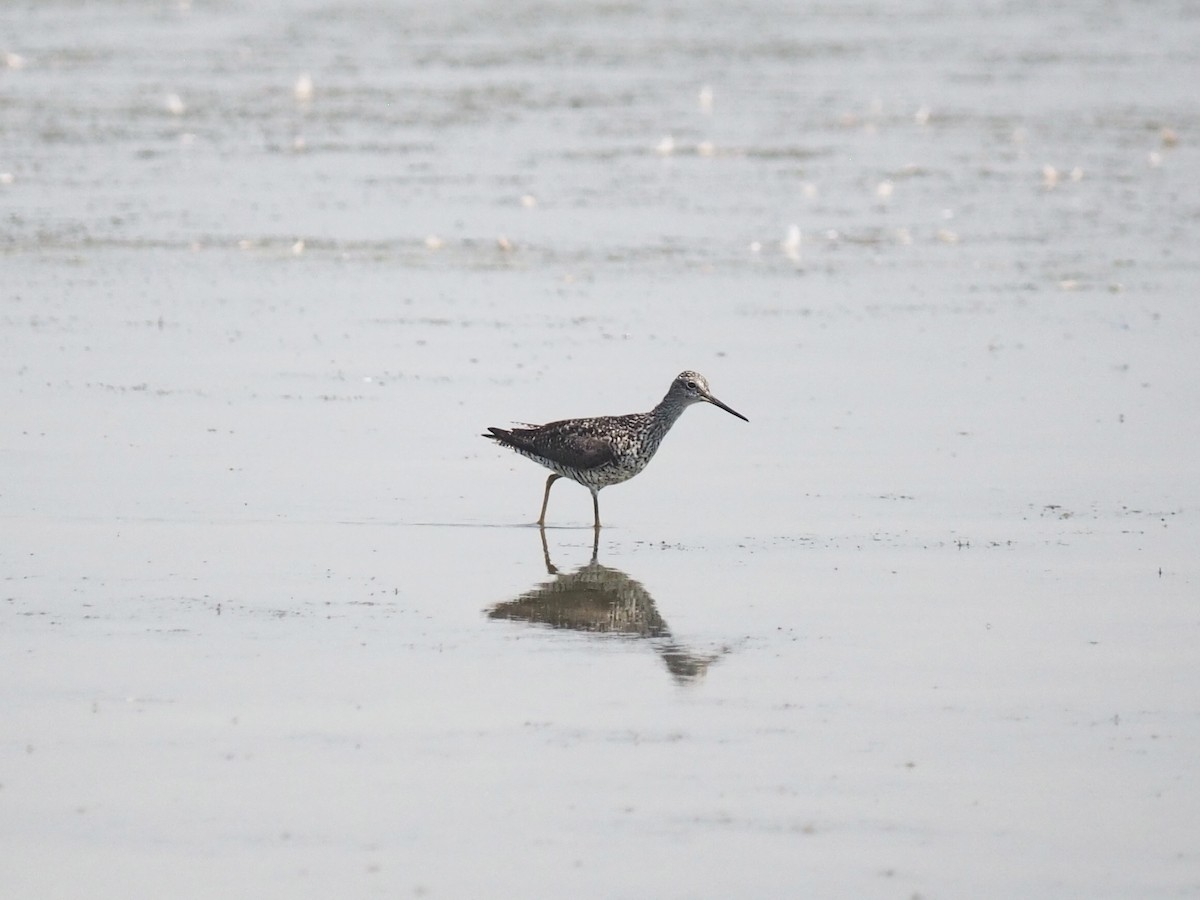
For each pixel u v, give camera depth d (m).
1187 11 67.25
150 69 49.81
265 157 37.72
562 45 56.28
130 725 12.00
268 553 15.90
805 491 18.14
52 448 19.00
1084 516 17.20
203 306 25.64
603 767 11.46
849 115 43.91
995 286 27.69
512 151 38.81
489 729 12.02
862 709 12.42
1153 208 33.53
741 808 10.93
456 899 9.86
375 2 68.06
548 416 20.56
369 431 19.95
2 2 66.25
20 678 12.77
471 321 25.12
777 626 14.16
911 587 15.13
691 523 17.14
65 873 10.12
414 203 33.25
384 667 13.14
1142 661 13.35
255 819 10.74
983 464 19.00
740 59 53.94
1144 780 11.33
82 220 31.11
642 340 24.25
